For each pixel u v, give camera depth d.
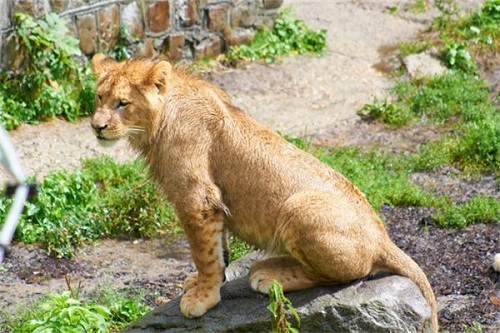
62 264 12.25
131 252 12.77
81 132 16.11
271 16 20.75
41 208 12.95
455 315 10.46
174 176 8.30
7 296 11.27
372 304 7.96
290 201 8.02
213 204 8.20
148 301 11.19
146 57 8.77
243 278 8.84
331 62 20.19
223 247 8.65
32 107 16.27
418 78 19.61
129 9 18.08
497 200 13.97
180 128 8.34
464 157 15.67
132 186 13.81
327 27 21.86
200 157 8.27
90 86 16.80
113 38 17.95
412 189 14.20
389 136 17.06
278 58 20.05
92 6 17.45
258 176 8.18
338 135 17.06
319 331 8.05
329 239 7.88
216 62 19.58
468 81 19.20
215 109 8.40
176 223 13.55
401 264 8.27
